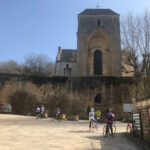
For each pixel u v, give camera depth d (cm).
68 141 934
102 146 845
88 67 3422
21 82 3120
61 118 2558
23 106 3012
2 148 730
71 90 3033
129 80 2964
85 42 3456
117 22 3541
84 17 3603
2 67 5475
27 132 1204
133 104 1177
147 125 927
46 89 3080
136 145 878
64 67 4731
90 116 1407
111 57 3350
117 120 2808
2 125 1595
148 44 1792
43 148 756
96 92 2981
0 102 3019
